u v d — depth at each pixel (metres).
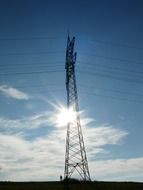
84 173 88.94
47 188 81.19
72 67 89.75
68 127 88.38
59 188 81.81
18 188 80.94
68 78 89.69
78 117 88.88
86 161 88.12
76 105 88.88
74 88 89.00
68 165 88.06
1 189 79.19
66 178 89.00
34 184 91.00
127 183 97.81
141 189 87.00
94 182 93.00
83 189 81.81
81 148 88.25
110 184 92.62
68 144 88.00
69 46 90.44
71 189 81.06
